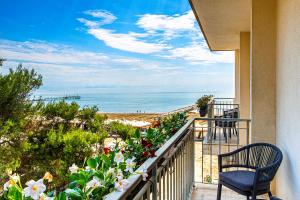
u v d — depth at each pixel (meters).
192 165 3.72
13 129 6.46
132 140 1.95
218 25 6.15
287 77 2.78
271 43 3.46
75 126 8.53
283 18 2.98
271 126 3.46
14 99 6.30
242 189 2.51
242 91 6.71
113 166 1.38
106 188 1.16
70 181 1.25
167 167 2.13
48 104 7.79
